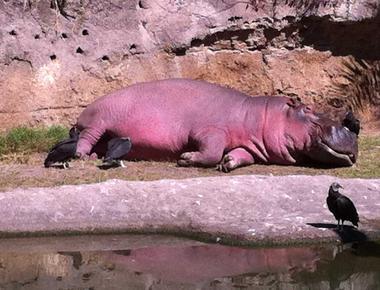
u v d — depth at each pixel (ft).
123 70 44.16
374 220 28.63
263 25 46.42
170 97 38.11
